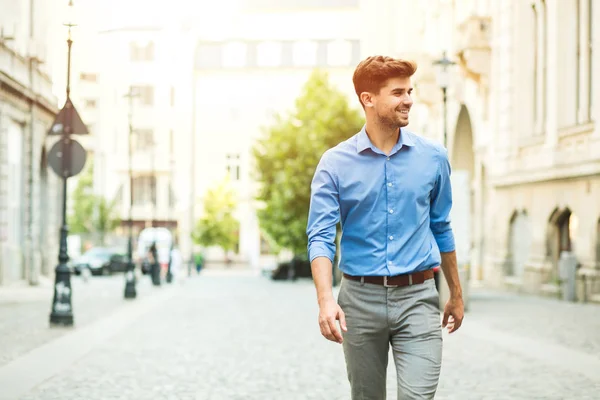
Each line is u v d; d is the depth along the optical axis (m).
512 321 17.64
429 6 43.59
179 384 9.59
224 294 31.58
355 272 4.24
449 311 4.54
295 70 80.44
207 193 75.75
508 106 29.89
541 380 9.77
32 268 33.88
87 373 10.47
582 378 9.92
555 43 26.03
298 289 36.78
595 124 23.36
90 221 73.44
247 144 81.00
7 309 21.06
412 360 4.15
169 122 80.62
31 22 33.53
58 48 36.28
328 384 9.55
